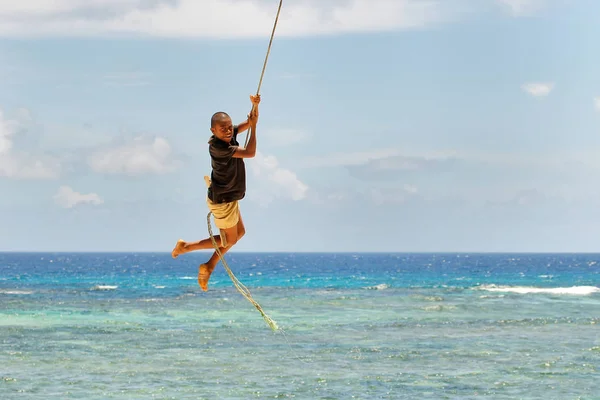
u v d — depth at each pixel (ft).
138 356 76.38
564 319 113.29
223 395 58.03
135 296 167.84
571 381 63.21
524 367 70.08
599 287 206.80
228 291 188.34
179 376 65.51
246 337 91.45
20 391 59.11
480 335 94.07
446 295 171.22
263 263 584.81
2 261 626.23
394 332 97.09
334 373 67.15
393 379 64.28
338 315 120.16
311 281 256.32
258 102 24.61
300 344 85.46
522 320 111.86
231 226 26.11
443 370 68.64
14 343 85.61
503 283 238.89
